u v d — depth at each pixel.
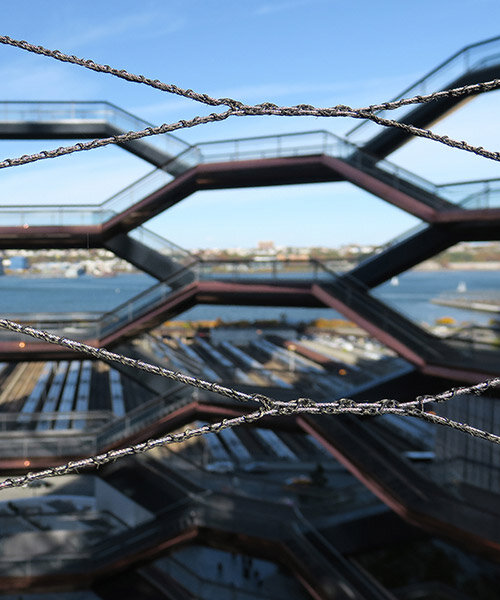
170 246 23.05
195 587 20.94
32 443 21.78
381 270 20.22
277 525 19.28
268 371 31.64
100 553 20.03
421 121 19.94
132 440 21.70
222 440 33.66
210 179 22.86
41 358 21.95
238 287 21.38
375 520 20.00
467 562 21.56
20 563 19.48
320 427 19.08
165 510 21.12
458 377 16.44
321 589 17.03
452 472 18.25
